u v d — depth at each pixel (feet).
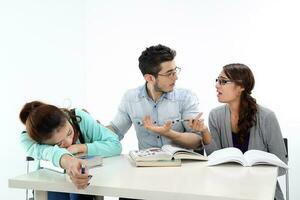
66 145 4.92
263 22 9.08
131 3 10.30
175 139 5.81
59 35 10.18
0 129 8.47
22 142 5.01
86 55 10.84
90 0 10.71
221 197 3.32
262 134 6.61
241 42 9.30
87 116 5.68
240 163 4.78
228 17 9.38
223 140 6.97
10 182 4.20
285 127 8.95
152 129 5.74
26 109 5.11
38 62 9.55
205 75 9.63
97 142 5.45
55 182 4.03
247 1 9.19
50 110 4.73
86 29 10.82
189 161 5.14
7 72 8.65
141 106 6.77
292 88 8.88
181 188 3.64
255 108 6.63
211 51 9.57
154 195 3.59
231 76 6.63
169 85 6.31
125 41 10.43
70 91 10.55
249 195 3.34
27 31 9.21
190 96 6.73
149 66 6.25
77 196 4.78
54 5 9.99
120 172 4.45
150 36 10.16
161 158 4.81
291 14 8.84
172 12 9.89
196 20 9.67
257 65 9.17
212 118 7.09
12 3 8.78
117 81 10.57
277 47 8.98
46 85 9.78
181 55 9.81
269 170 4.49
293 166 8.85
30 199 6.98
